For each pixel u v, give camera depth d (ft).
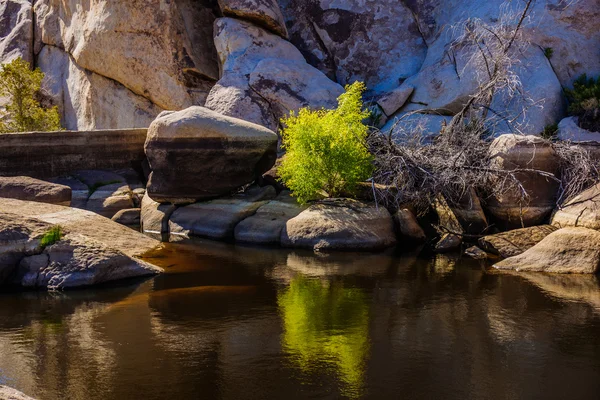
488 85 41.42
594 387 20.17
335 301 28.45
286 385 20.25
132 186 49.96
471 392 19.81
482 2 54.19
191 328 25.13
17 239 31.24
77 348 23.11
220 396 19.53
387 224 39.45
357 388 20.04
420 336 24.34
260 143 43.93
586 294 29.43
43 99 72.95
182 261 35.32
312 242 38.47
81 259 31.07
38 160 48.91
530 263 34.14
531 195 38.50
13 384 20.21
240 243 40.22
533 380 20.63
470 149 40.50
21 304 28.09
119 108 64.90
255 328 25.14
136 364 21.77
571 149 38.65
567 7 51.31
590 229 34.50
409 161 40.83
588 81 49.34
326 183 42.04
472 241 39.06
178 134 43.19
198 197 44.37
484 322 25.81
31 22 76.33
